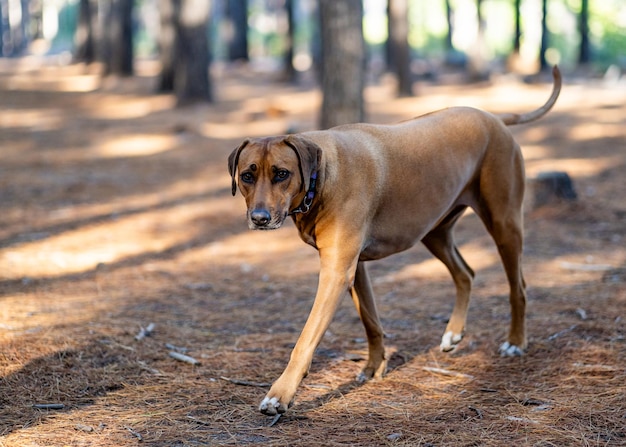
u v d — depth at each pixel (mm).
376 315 4863
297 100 22328
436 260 7941
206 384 4809
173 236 8953
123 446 3936
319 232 4273
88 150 14797
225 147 14867
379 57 46594
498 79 27234
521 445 3904
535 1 58000
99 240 8695
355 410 4410
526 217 9422
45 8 78938
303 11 67438
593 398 4465
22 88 27516
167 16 24422
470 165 4992
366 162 4414
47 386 4711
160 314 6195
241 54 39594
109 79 30453
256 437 4059
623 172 11547
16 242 8531
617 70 29984
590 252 7957
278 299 6723
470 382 4844
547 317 5945
